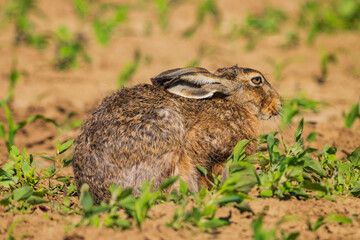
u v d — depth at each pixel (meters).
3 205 8.61
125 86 10.46
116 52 23.22
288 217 7.39
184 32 25.64
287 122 12.66
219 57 22.39
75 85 19.28
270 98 11.23
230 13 28.70
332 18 25.66
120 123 9.16
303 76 20.48
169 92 9.65
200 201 7.84
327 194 8.88
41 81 19.78
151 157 9.04
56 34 23.16
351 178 9.22
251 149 10.55
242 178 8.02
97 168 9.08
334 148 9.34
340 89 19.14
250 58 22.34
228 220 7.85
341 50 23.58
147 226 7.54
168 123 9.27
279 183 8.36
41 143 13.90
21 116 16.31
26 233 7.81
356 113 13.88
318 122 15.47
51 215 8.38
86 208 7.55
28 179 9.80
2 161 11.98
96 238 7.28
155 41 24.62
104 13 28.59
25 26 23.58
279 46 24.11
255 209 8.08
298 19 27.42
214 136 9.88
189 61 21.52
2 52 22.97
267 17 26.67
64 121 15.80
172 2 30.11
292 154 9.21
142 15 28.52
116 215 7.60
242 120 10.43
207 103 10.14
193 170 9.66
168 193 9.16
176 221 7.47
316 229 7.53
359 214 8.10
